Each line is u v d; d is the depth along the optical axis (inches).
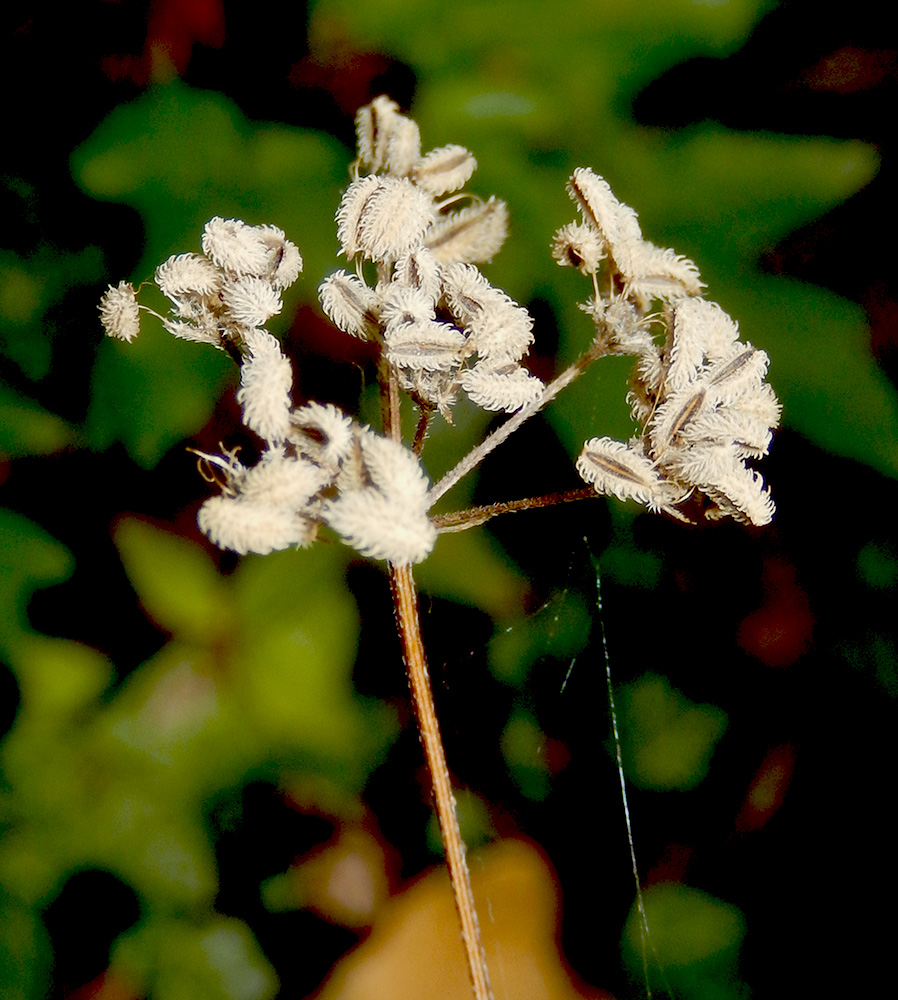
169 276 6.6
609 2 7.7
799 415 7.5
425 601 8.2
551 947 8.0
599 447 6.6
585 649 8.6
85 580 8.1
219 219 6.6
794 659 8.4
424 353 6.6
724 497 6.6
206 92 7.8
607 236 6.7
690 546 8.5
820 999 7.9
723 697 8.5
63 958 7.9
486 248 6.9
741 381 6.6
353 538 6.3
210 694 8.0
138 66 7.9
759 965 8.0
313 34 7.8
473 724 8.7
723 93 7.8
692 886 8.1
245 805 8.0
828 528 8.3
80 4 7.9
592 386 7.6
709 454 6.6
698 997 7.9
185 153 7.7
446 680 8.6
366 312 6.6
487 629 8.5
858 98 7.8
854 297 7.8
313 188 7.7
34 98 8.0
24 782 7.9
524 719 8.6
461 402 7.9
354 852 8.3
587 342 7.6
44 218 7.9
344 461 6.4
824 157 7.6
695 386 6.6
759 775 8.3
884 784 8.0
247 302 6.6
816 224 7.9
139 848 8.0
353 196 6.6
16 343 7.9
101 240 7.9
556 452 8.0
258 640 8.0
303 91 7.9
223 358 7.7
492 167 7.6
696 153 7.6
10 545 8.0
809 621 8.4
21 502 8.1
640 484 6.6
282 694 8.0
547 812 8.5
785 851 8.1
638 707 8.5
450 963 7.9
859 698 8.1
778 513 8.4
